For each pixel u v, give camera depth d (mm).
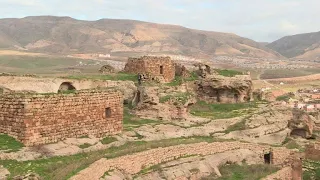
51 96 26266
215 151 33594
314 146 38781
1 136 24984
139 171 26594
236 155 34594
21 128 24641
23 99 24562
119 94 32062
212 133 38344
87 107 29125
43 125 25656
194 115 41969
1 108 25578
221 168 32312
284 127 44969
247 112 44938
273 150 37625
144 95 39438
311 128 48156
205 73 52625
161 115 38656
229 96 50344
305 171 35844
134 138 32281
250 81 52312
